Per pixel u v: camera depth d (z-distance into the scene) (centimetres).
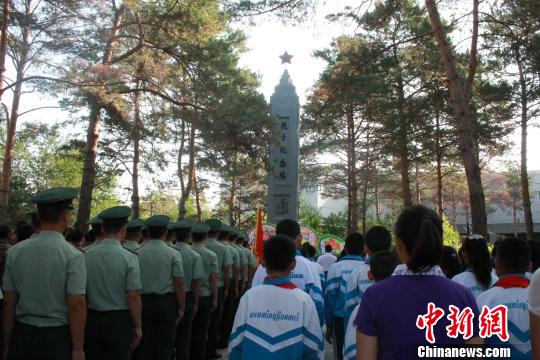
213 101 1656
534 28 1354
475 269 488
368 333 260
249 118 1562
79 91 1445
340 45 1756
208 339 908
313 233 1852
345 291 603
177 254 659
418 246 263
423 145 2248
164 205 3744
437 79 1731
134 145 2380
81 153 2173
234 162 2242
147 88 1725
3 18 1457
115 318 513
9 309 412
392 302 257
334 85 1631
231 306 998
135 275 526
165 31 1689
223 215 4169
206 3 1656
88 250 532
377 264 438
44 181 3872
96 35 1511
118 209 542
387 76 1973
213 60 1733
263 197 3728
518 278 385
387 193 4097
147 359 632
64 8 1465
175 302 662
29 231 611
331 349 988
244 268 1059
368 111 2198
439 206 2773
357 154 3112
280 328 360
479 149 2445
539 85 2014
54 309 404
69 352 407
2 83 1489
